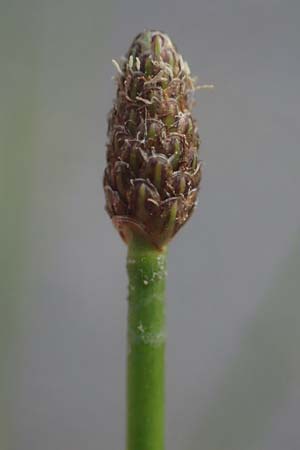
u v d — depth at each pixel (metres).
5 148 0.10
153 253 0.08
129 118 0.08
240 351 0.10
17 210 0.10
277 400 0.10
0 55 0.10
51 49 0.11
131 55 0.08
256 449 0.10
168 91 0.08
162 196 0.08
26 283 0.10
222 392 0.10
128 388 0.08
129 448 0.08
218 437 0.10
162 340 0.08
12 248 0.10
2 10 0.10
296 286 0.09
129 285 0.08
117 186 0.08
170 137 0.08
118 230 0.08
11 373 0.10
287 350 0.10
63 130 0.11
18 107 0.10
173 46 0.08
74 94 0.11
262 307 0.10
